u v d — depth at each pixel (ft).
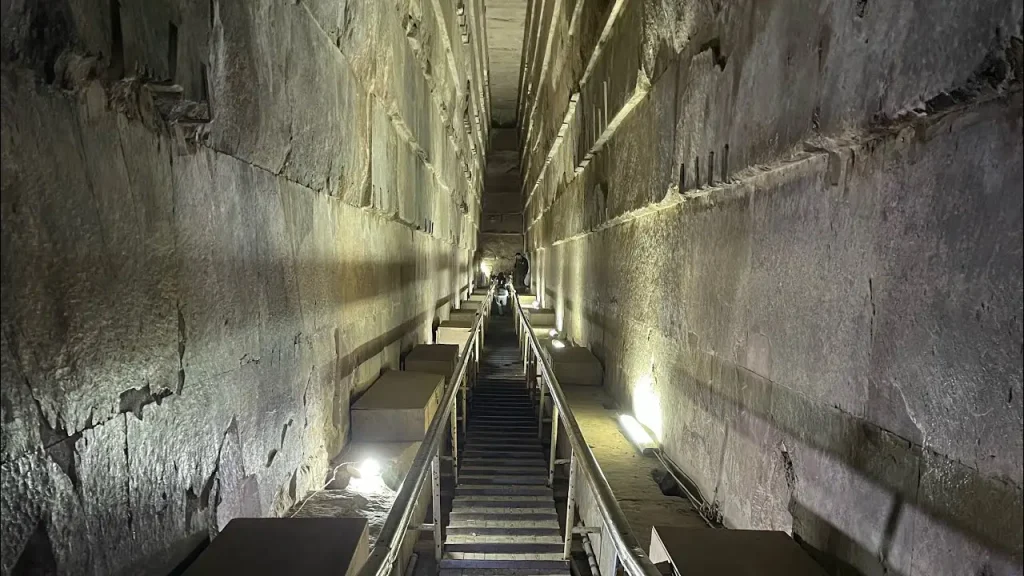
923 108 4.91
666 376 12.91
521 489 13.96
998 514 4.24
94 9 4.68
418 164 22.20
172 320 6.01
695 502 10.42
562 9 27.99
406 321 20.63
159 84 5.54
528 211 63.67
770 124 7.60
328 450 11.46
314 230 10.59
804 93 6.75
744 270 8.82
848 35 5.94
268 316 8.58
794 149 6.95
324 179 11.06
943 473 4.78
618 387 18.03
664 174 12.51
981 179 4.46
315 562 5.72
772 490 7.73
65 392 4.49
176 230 6.10
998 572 4.22
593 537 10.48
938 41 4.72
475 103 48.73
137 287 5.41
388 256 17.31
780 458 7.55
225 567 5.62
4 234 3.92
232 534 6.27
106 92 4.98
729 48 9.13
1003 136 4.27
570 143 29.07
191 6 6.16
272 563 5.70
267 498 8.57
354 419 12.84
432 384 14.96
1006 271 4.20
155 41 5.48
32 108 4.16
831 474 6.39
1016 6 3.98
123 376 5.21
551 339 31.86
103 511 4.95
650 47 13.38
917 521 5.06
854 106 5.80
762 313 8.17
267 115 8.32
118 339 5.13
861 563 5.82
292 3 9.26
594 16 19.97
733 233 9.27
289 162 9.28
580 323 27.04
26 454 4.14
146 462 5.57
